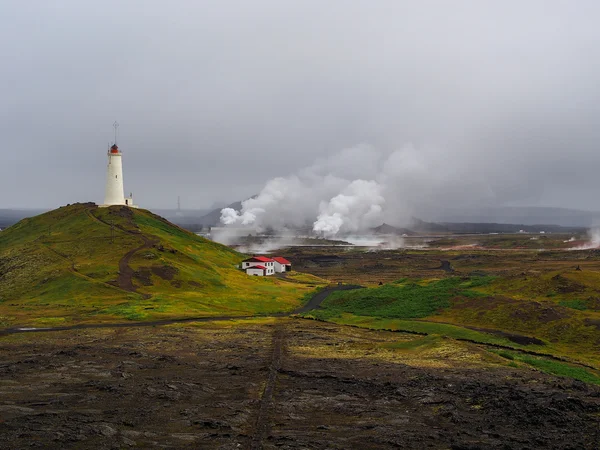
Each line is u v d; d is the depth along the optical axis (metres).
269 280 173.12
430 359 71.62
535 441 37.75
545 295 109.81
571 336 85.94
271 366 64.50
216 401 49.00
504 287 121.06
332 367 65.81
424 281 145.62
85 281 130.88
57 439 36.59
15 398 48.75
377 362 69.56
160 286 134.50
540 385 54.88
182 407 46.59
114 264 144.62
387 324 103.38
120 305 115.38
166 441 37.50
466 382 56.44
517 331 92.38
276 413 45.38
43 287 130.25
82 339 85.06
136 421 41.91
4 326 96.81
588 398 48.84
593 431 39.75
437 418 44.56
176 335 89.62
